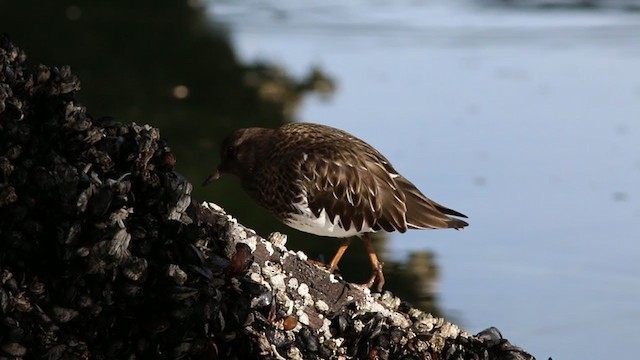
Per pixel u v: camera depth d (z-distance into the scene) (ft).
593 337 38.91
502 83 66.90
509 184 52.47
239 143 35.76
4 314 23.44
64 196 24.20
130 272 24.39
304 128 35.68
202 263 25.58
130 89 66.49
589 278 43.60
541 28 78.43
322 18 81.66
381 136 58.29
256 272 28.25
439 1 86.53
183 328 24.94
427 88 66.08
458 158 55.42
